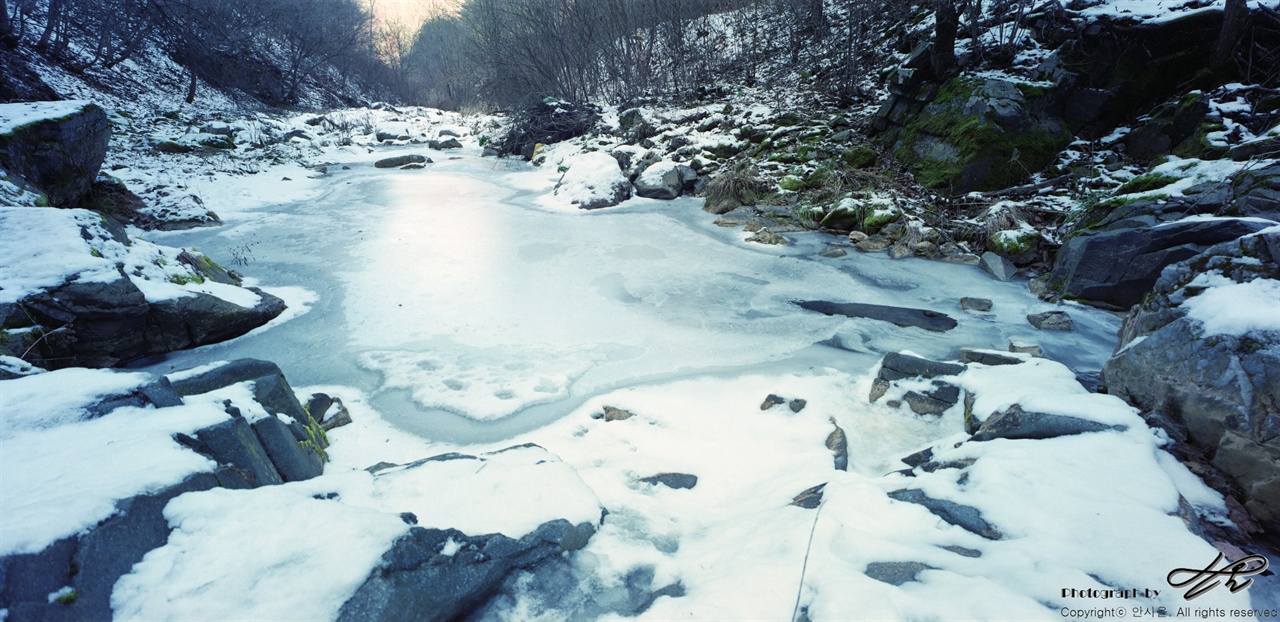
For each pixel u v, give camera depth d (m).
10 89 14.97
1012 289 6.98
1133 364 3.59
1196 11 8.64
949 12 10.08
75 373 2.92
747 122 13.34
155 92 21.95
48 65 17.89
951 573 2.12
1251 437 2.87
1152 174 7.01
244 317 5.84
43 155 8.22
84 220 5.59
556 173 14.49
